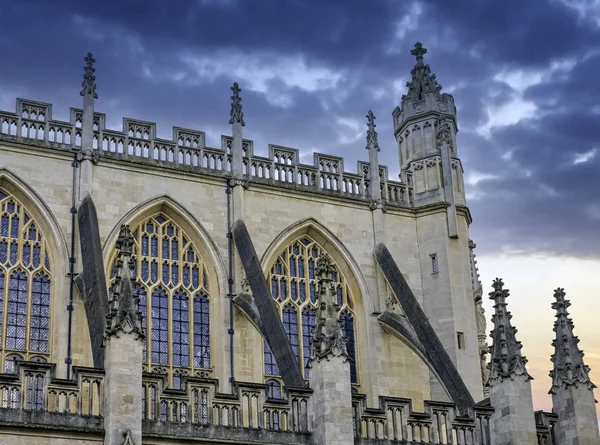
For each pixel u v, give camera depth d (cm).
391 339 7656
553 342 6681
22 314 6744
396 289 7575
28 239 6919
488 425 6431
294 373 6372
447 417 6362
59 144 7131
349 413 5969
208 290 7319
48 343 6738
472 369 7638
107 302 6359
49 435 5394
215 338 7188
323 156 8050
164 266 7256
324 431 5884
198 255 7381
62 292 6781
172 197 7362
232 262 7344
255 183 7669
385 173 8200
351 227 7906
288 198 7769
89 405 5559
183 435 5716
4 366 6581
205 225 7400
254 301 7038
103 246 7044
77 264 6869
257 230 7575
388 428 6212
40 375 5516
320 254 7806
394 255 7969
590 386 6525
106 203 7156
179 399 5809
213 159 7650
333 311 6178
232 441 5816
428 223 8081
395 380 7550
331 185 7975
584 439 6378
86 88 7338
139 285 7131
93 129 7300
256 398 6009
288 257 7700
